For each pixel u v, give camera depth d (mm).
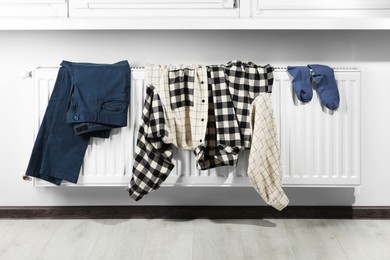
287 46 2604
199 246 2352
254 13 2449
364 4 2438
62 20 2424
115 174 2525
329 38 2600
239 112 2422
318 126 2502
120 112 2424
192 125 2416
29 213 2684
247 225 2598
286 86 2488
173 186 2596
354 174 2537
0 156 2666
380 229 2549
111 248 2336
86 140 2475
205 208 2684
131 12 2445
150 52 2615
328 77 2453
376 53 2605
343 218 2680
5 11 2453
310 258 2234
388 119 2641
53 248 2340
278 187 2424
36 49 2613
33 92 2520
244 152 2498
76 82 2404
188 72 2436
